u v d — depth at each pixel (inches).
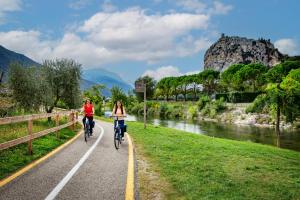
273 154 592.7
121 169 360.2
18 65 881.5
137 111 3823.8
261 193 294.0
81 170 347.3
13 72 872.3
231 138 1521.9
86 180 307.3
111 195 264.2
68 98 1059.3
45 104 949.8
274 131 1814.7
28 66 918.4
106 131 837.2
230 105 2866.6
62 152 455.8
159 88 5270.7
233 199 267.4
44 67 1029.8
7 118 339.9
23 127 624.1
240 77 3698.3
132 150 501.4
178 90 5054.1
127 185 295.4
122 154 459.2
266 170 402.0
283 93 1298.0
